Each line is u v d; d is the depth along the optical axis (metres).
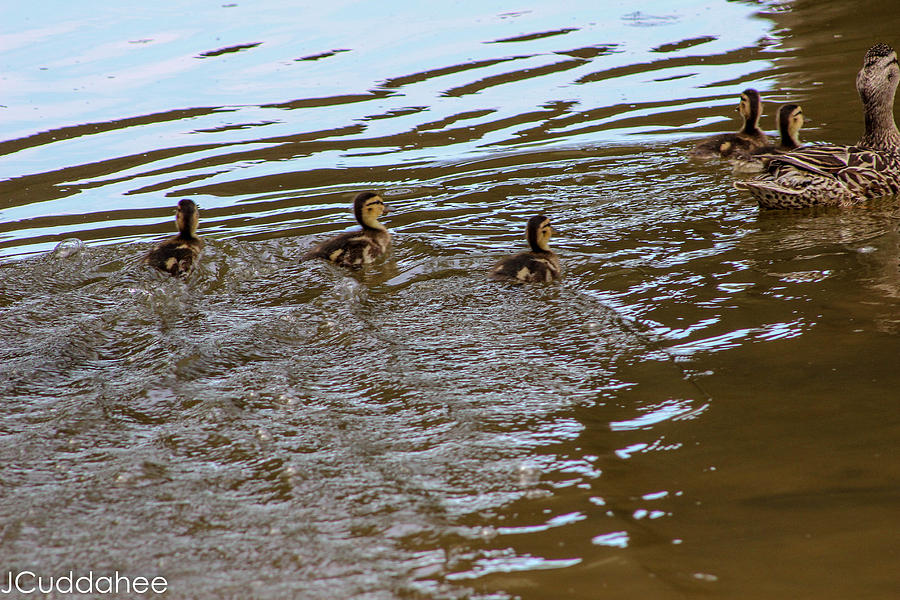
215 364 10.58
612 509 7.71
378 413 9.41
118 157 18.66
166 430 9.19
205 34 27.30
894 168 15.05
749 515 7.56
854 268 12.30
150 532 7.64
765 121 18.83
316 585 6.94
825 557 7.02
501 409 9.38
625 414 9.19
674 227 14.36
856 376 9.58
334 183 17.03
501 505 7.82
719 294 11.86
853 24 24.77
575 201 15.67
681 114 19.50
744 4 27.86
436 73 23.09
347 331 11.34
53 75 23.88
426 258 13.61
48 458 8.75
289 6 30.23
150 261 13.40
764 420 8.91
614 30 26.11
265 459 8.62
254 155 18.58
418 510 7.79
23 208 16.30
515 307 11.87
